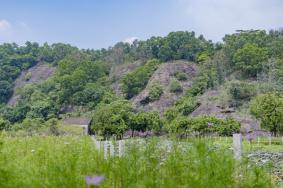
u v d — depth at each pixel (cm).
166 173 540
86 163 580
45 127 7806
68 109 14562
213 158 535
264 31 16375
